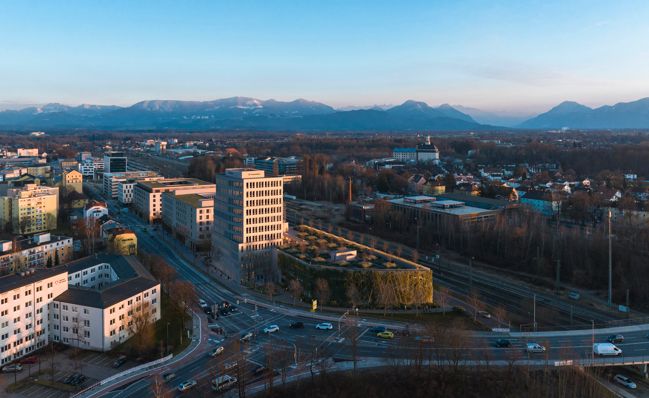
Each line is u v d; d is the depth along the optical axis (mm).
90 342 196500
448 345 183250
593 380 164875
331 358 185250
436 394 162625
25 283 191875
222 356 188000
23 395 161875
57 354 192875
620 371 183500
